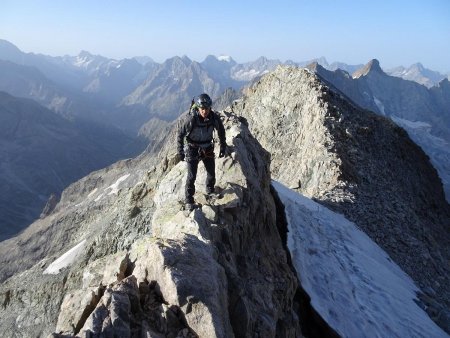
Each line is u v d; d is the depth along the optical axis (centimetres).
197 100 1270
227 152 1574
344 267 2380
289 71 6406
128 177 11069
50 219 10788
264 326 1133
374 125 5631
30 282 3747
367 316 2044
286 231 2255
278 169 5106
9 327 3391
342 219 3253
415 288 2856
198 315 884
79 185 14675
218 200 1402
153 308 915
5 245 10312
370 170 4469
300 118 5500
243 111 6700
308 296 1888
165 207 1453
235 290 1098
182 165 1692
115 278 1101
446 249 4334
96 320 845
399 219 3847
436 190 6012
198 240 1099
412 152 6116
